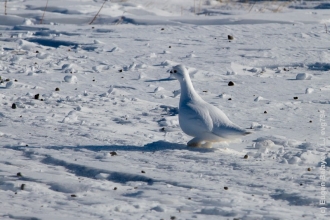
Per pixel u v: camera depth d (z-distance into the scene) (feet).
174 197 61.05
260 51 161.79
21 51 166.50
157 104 113.50
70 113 103.55
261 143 81.61
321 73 141.38
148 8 255.50
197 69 140.56
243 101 114.83
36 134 89.76
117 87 128.47
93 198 61.52
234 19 214.69
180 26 205.16
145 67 146.72
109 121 100.17
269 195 61.98
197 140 78.74
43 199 61.41
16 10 235.81
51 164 75.15
